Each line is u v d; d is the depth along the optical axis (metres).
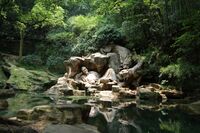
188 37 13.51
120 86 16.28
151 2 16.91
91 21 23.05
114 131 7.24
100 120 8.69
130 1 17.52
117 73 18.12
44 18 17.84
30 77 18.55
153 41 18.36
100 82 16.86
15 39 27.47
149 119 9.05
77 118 7.07
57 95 15.05
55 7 17.56
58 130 5.55
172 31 17.14
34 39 27.64
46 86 18.00
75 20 23.66
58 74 22.45
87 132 5.74
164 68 14.93
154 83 15.86
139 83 16.47
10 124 5.64
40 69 22.95
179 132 7.24
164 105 12.14
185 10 16.27
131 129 7.55
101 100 13.52
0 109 9.22
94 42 20.59
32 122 6.41
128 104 12.48
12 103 10.90
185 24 14.12
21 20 18.09
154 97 13.59
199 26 13.54
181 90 14.47
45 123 6.36
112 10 18.58
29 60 23.77
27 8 23.19
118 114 9.96
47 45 25.81
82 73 18.86
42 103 11.13
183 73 13.82
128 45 19.53
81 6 28.23
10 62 22.38
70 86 17.22
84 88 16.81
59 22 19.27
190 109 10.81
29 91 16.58
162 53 16.70
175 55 16.14
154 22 17.98
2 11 14.63
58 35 24.12
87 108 8.07
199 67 14.01
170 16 17.41
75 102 12.30
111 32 20.14
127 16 18.67
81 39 22.17
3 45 26.97
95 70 18.84
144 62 16.98
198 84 14.31
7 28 26.23
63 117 6.90
